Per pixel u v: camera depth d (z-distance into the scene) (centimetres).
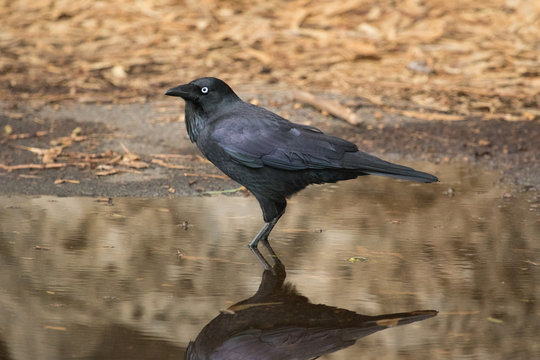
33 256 852
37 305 718
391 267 840
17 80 1738
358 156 896
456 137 1459
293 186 935
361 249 902
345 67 1880
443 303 738
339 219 1028
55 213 1025
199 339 655
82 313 702
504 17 2181
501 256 877
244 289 771
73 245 895
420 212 1059
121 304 726
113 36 2058
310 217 1039
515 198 1136
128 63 1880
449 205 1096
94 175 1209
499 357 622
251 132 922
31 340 644
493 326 687
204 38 2048
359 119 1500
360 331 679
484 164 1332
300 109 1580
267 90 1697
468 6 2238
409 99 1677
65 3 2239
